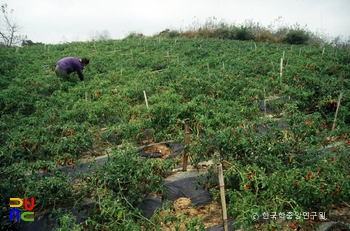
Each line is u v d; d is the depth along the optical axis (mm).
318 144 5539
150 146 6758
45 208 4730
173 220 4070
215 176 5109
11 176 4699
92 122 7879
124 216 4023
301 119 6012
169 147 6660
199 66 12258
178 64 12656
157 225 4070
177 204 4828
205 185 5047
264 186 4191
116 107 8484
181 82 9766
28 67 13000
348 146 5793
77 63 11086
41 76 11586
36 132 6820
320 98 7652
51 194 4586
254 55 13766
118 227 3980
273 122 5910
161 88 9930
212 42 18109
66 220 3928
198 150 5172
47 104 9188
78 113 8070
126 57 14648
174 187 5137
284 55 13000
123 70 12141
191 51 15258
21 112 8750
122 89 9828
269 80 9344
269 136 5258
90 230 4164
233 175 4586
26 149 6270
